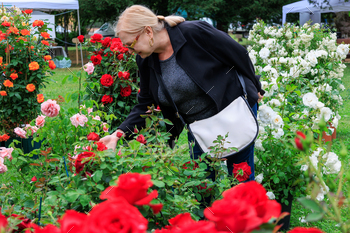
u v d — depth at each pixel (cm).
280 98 294
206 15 1917
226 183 194
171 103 214
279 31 515
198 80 199
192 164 184
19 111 464
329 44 492
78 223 67
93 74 393
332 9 1284
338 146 455
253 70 222
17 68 476
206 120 207
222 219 62
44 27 494
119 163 147
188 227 64
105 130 269
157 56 211
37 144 431
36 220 142
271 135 253
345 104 706
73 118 242
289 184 262
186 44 202
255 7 1992
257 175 263
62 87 980
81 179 144
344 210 265
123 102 390
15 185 243
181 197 156
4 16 483
